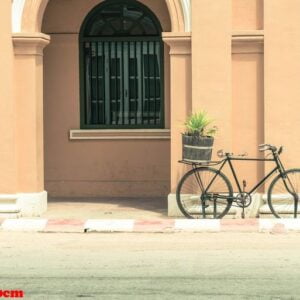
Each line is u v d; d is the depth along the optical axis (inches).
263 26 728.3
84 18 857.5
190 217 727.7
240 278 519.2
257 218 729.0
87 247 615.2
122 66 861.8
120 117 864.9
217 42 730.2
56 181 861.8
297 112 726.5
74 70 859.4
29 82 746.2
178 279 518.0
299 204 725.3
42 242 634.8
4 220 702.5
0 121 741.3
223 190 731.4
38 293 488.1
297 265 551.2
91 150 858.1
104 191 860.0
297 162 728.3
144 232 673.0
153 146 855.7
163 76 855.1
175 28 739.4
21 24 744.3
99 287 500.1
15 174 745.0
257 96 735.1
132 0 852.0
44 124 860.6
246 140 737.0
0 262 566.6
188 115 741.9
